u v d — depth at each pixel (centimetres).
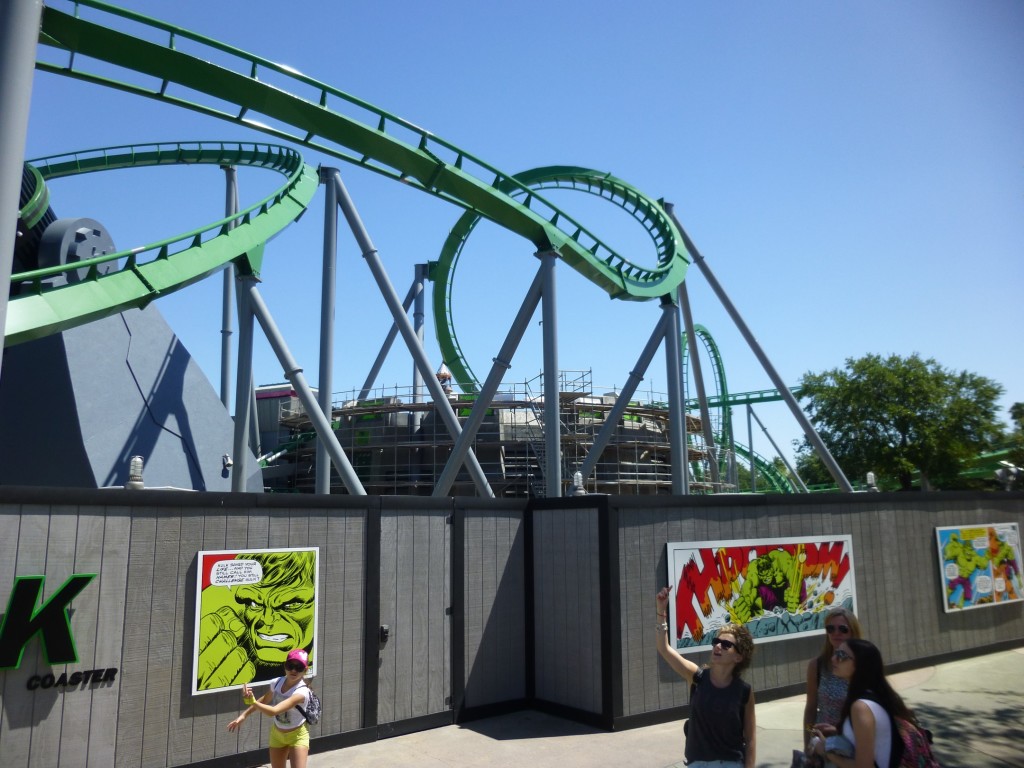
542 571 1469
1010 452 5066
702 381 3944
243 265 2336
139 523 1042
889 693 566
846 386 5438
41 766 925
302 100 1881
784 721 1350
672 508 1445
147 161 3316
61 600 953
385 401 4056
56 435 2227
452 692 1350
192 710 1059
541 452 3775
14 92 1019
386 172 2158
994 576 2019
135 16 1675
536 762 1123
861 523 1756
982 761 1105
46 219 2455
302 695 852
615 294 2734
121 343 2391
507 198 2227
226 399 3331
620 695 1310
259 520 1162
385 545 1301
